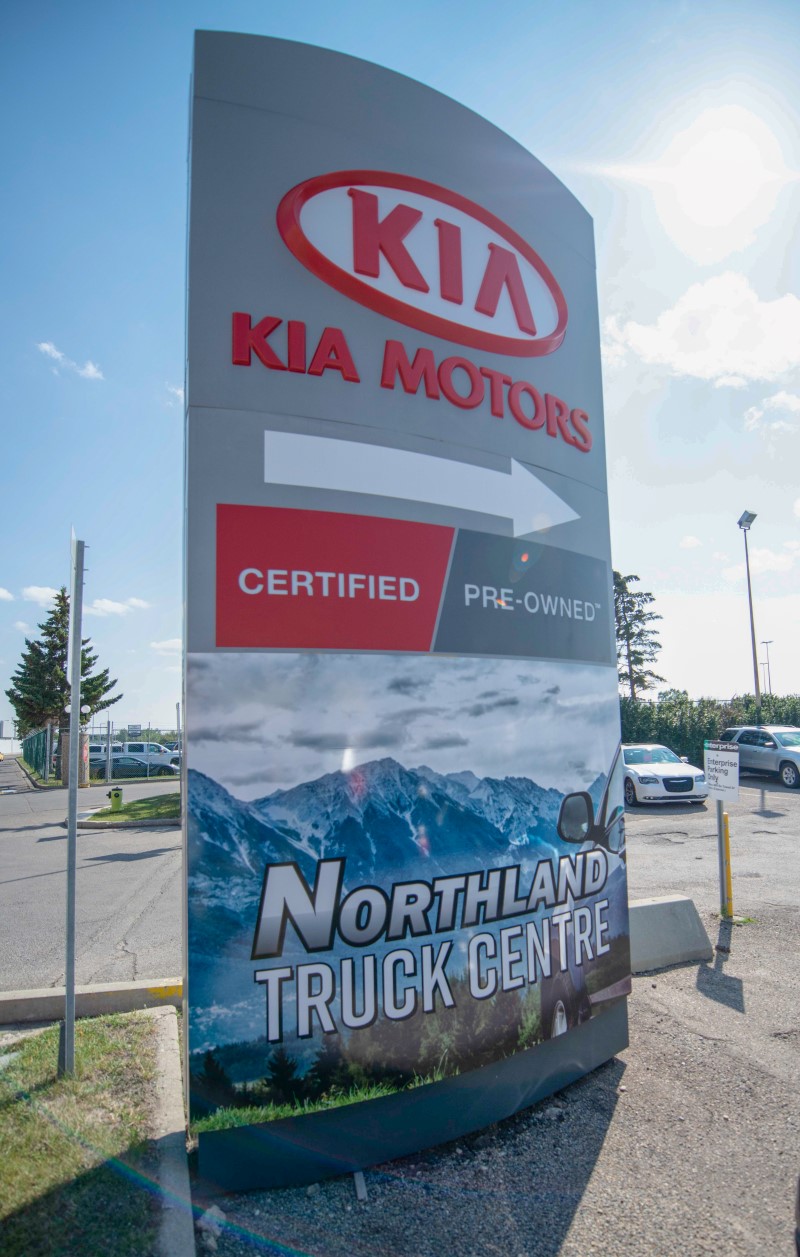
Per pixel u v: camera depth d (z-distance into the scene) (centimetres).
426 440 432
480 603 439
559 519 496
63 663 4131
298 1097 351
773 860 1107
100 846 1406
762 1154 368
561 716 470
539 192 525
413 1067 379
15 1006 534
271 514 379
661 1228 313
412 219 449
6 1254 272
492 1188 343
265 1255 292
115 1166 329
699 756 2722
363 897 376
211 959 342
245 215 396
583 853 470
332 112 430
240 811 354
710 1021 525
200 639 357
